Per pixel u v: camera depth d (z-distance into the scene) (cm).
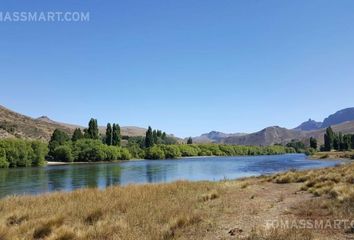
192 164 9956
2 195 3509
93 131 14550
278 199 1795
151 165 9738
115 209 1645
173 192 2347
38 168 8662
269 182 2892
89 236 1150
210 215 1427
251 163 9888
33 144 9794
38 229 1250
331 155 12356
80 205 1764
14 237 1149
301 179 2772
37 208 1733
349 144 15975
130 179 5422
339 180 2228
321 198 1694
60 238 1145
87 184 4691
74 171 7444
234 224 1262
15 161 9119
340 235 1023
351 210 1299
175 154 16150
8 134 18662
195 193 2214
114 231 1202
